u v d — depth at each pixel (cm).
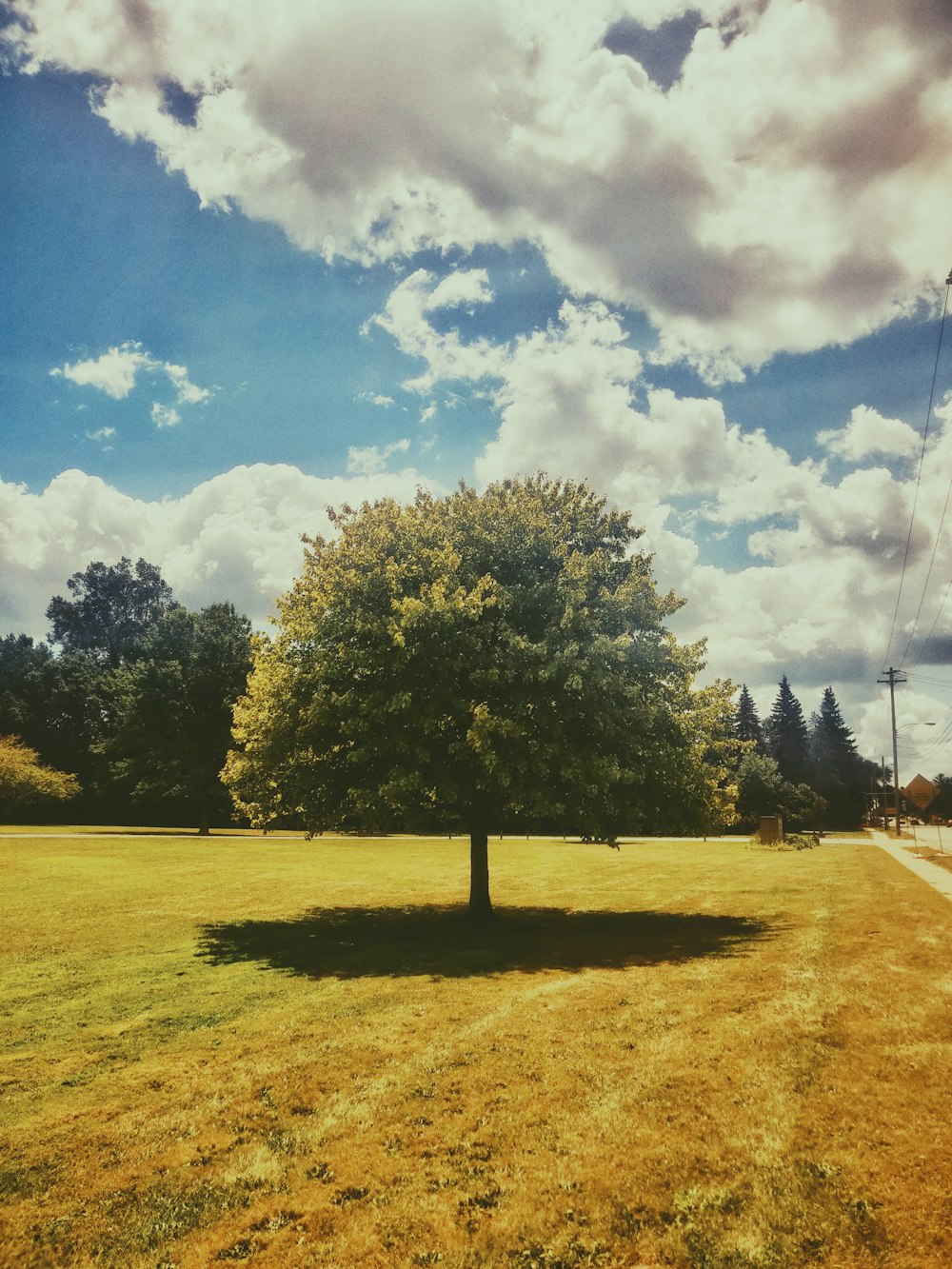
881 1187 459
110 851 3158
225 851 3341
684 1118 561
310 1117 586
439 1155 521
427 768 1467
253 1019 848
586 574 1543
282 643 1683
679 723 1611
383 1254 417
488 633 1512
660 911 1688
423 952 1236
